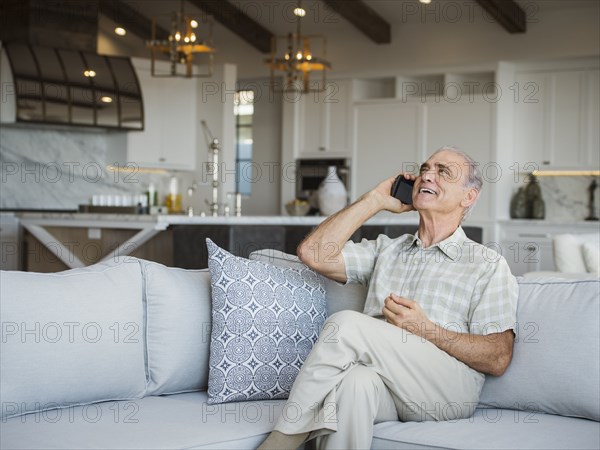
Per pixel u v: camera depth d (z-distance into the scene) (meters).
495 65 7.61
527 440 1.98
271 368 2.40
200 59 8.90
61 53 7.22
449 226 2.50
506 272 2.35
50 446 1.87
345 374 2.11
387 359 2.16
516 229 7.54
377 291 2.50
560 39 7.33
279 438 2.04
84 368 2.21
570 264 4.45
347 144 8.39
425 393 2.20
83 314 2.23
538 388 2.24
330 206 5.68
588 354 2.19
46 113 7.04
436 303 2.38
